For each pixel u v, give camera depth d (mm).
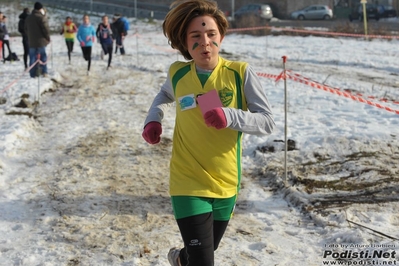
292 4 46438
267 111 3656
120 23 21391
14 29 36875
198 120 3701
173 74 3840
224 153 3727
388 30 26906
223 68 3756
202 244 3559
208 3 3752
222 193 3719
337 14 47031
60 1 50031
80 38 16125
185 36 3795
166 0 49844
